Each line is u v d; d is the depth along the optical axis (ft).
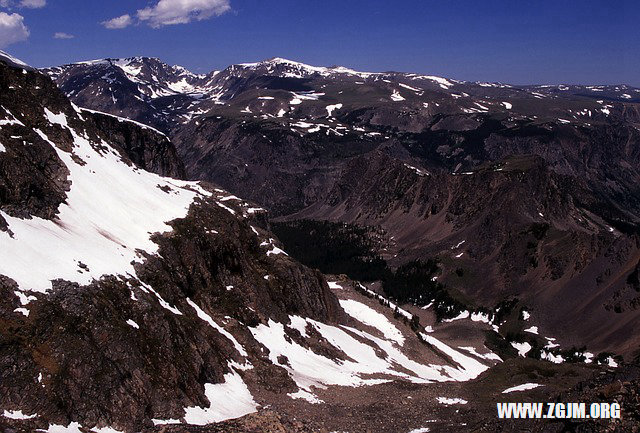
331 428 175.94
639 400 138.51
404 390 242.37
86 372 145.38
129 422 144.56
